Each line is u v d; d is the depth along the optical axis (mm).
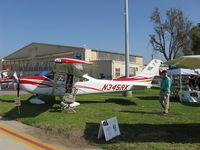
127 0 13375
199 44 29938
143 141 4344
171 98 12281
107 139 4355
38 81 9211
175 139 4477
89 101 10430
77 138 4582
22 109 7938
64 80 9156
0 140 4449
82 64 7793
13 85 18828
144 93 15461
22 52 40625
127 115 6957
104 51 31656
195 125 5688
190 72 14297
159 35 34906
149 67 10867
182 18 33562
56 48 32719
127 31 13320
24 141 4398
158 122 6004
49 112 7418
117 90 10133
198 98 10633
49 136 4762
